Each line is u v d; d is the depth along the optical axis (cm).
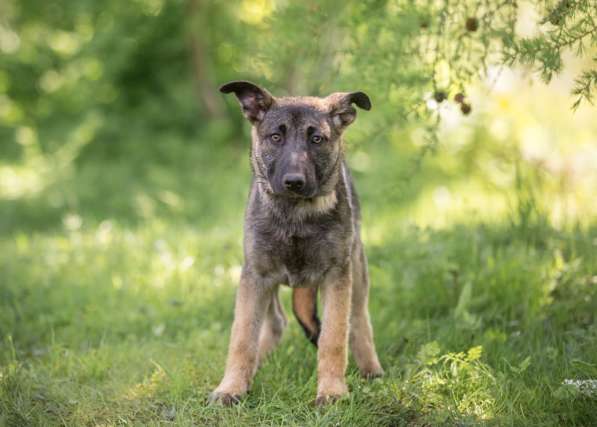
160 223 1390
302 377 714
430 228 970
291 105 698
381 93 839
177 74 2028
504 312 829
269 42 943
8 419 620
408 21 811
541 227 980
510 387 657
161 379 708
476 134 1638
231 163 1783
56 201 1673
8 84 2070
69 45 2012
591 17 646
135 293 959
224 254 1087
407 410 625
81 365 747
